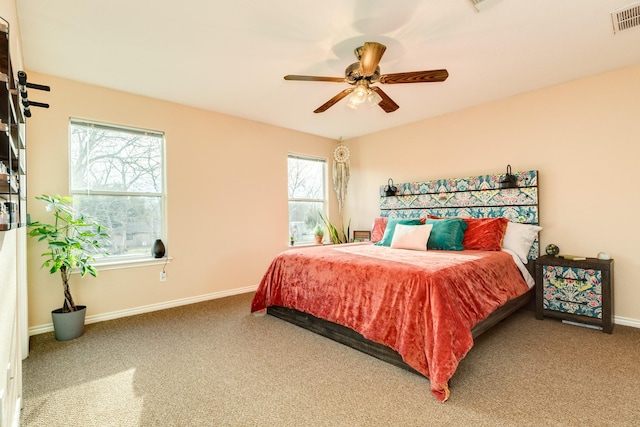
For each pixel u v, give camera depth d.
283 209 4.58
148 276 3.35
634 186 2.80
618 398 1.71
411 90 3.30
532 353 2.26
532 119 3.36
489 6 1.96
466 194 3.82
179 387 1.87
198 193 3.73
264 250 4.35
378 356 2.20
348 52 2.49
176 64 2.67
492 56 2.59
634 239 2.81
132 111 3.27
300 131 4.83
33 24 2.10
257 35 2.25
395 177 4.65
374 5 1.94
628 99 2.82
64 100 2.90
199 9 1.96
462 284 2.14
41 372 2.05
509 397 1.73
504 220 3.36
